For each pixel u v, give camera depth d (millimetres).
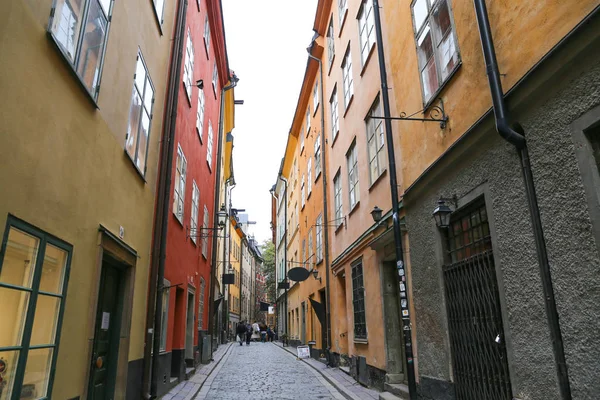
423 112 6688
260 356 20375
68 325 4418
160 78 8695
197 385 10414
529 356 4027
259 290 70625
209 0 15039
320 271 16516
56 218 4062
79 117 4578
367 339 9734
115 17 5738
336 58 14156
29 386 3678
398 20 7918
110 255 5758
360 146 10766
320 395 9336
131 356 6828
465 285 5398
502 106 4250
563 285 3547
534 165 3955
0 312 3207
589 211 3297
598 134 3359
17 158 3326
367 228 9977
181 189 10766
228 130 26438
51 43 3832
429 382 6297
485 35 4520
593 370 3227
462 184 5434
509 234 4391
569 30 3537
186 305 11883
